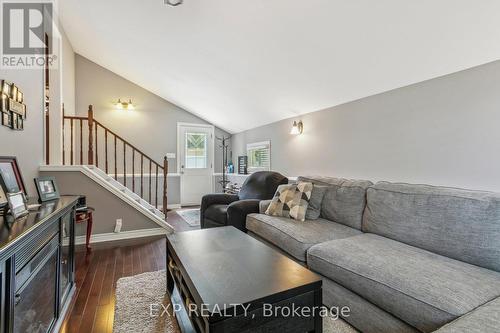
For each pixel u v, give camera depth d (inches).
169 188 224.7
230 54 120.7
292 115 156.7
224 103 183.6
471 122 77.5
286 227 86.6
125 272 93.1
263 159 191.2
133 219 137.2
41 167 110.0
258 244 68.9
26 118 91.7
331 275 63.6
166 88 196.9
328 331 58.2
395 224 73.7
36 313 49.5
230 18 96.8
